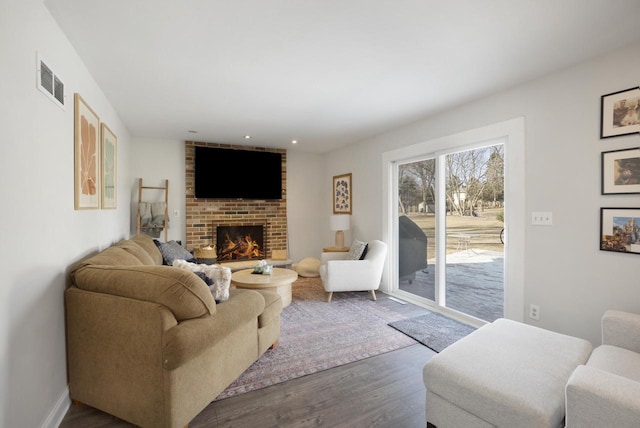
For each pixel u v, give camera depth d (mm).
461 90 2840
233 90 2861
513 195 2727
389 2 1642
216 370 1809
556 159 2434
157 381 1515
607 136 2152
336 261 3791
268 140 4949
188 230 5020
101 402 1695
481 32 1922
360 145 4934
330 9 1702
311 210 6000
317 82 2688
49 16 1660
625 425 1041
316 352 2508
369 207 4711
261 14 1745
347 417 1738
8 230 1263
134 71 2447
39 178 1520
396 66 2383
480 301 3150
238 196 5262
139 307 1547
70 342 1764
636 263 2035
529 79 2596
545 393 1312
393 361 2375
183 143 5027
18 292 1331
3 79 1231
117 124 3537
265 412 1776
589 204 2250
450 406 1508
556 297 2443
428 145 3650
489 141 3006
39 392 1490
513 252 2730
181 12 1717
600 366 1500
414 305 3734
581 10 1700
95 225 2496
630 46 2049
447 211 3525
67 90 1904
